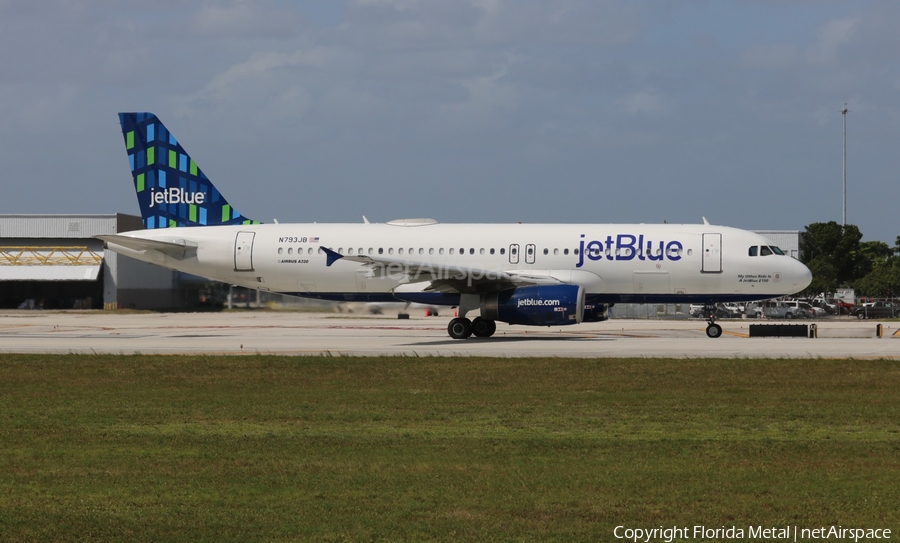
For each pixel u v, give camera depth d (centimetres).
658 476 4522
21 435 5650
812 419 6231
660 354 10462
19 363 9650
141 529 3691
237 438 5534
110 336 14600
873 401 7000
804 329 13950
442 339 13325
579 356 10175
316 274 14200
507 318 12562
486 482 4406
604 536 3634
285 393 7544
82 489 4284
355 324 18538
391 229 14225
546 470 4650
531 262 13650
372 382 8169
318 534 3634
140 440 5475
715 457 4959
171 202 15038
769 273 13288
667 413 6481
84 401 7150
